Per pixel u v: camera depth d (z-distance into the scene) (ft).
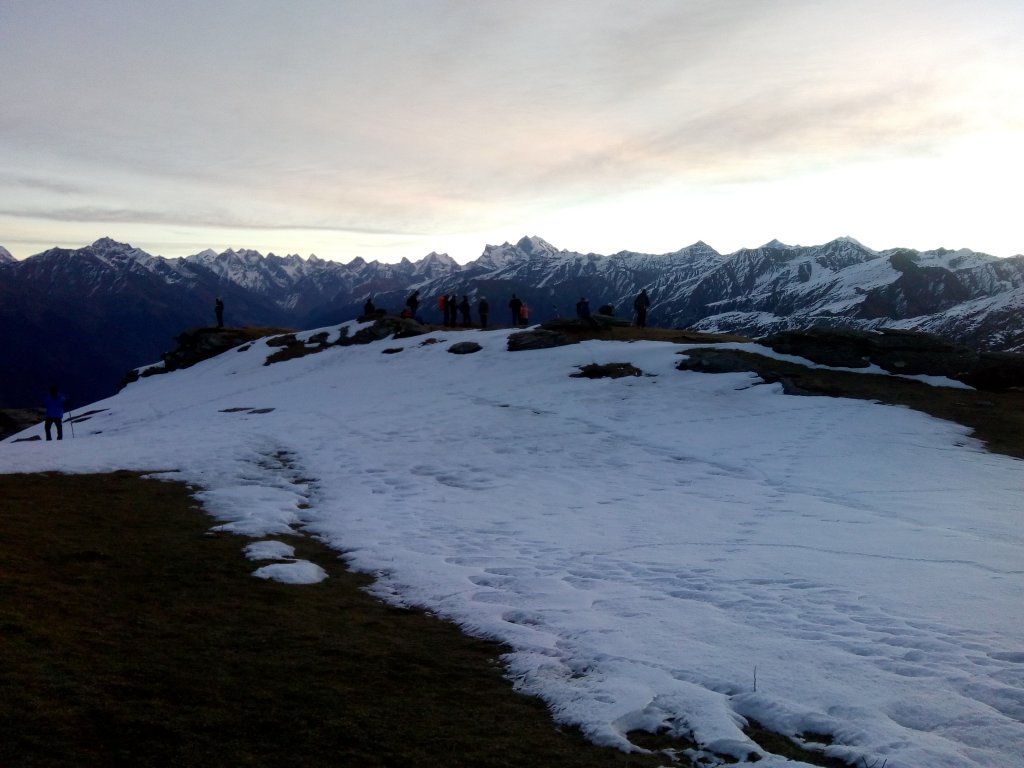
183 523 46.11
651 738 19.92
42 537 39.73
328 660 25.09
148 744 18.39
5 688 20.71
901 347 115.24
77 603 29.30
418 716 21.02
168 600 30.83
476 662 25.58
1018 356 106.73
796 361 119.24
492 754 18.83
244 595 32.27
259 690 22.21
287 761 17.95
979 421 85.71
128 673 22.70
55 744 18.01
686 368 116.06
